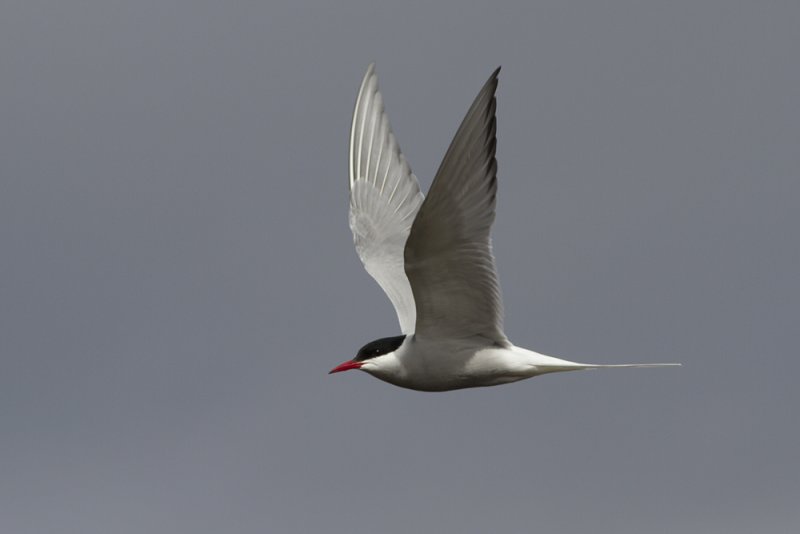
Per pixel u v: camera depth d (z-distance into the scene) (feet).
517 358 42.09
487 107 37.37
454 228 38.96
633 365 41.19
